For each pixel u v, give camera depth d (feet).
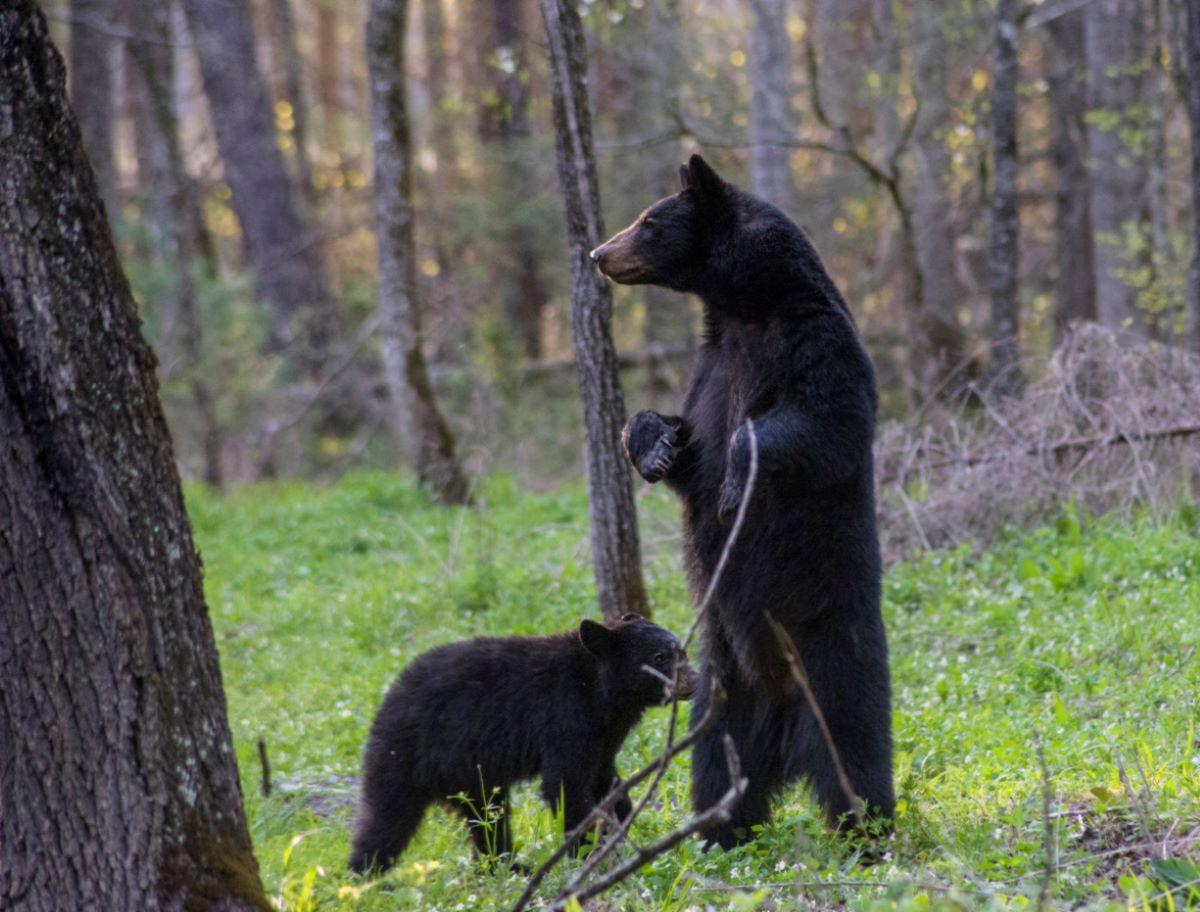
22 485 18.76
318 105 173.27
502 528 61.82
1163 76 70.03
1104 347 50.21
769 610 25.41
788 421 24.50
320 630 49.08
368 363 115.03
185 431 95.40
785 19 92.07
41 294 18.78
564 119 37.76
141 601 19.45
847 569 25.26
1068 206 101.91
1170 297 70.08
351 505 68.23
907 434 50.98
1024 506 47.80
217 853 20.07
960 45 89.25
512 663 28.07
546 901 23.52
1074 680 34.27
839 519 25.22
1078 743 28.81
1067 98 101.76
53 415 18.83
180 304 87.56
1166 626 36.37
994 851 22.61
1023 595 42.50
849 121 99.81
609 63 105.40
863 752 25.05
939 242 92.99
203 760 20.22
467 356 98.94
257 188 125.49
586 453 39.63
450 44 165.68
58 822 19.19
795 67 121.70
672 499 57.21
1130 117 80.12
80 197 19.29
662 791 29.71
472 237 114.42
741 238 26.08
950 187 99.81
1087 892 20.30
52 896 19.22
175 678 19.85
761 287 25.85
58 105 19.04
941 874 22.11
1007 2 64.39
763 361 25.57
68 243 19.07
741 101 98.32
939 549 47.96
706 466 26.37
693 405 27.32
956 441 50.44
